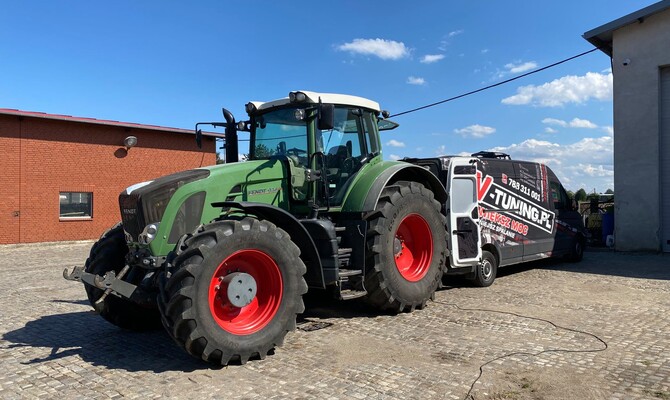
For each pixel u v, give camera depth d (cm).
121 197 545
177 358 496
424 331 580
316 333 577
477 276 842
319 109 588
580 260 1185
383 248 630
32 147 1784
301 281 512
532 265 1120
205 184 540
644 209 1355
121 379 438
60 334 594
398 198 654
